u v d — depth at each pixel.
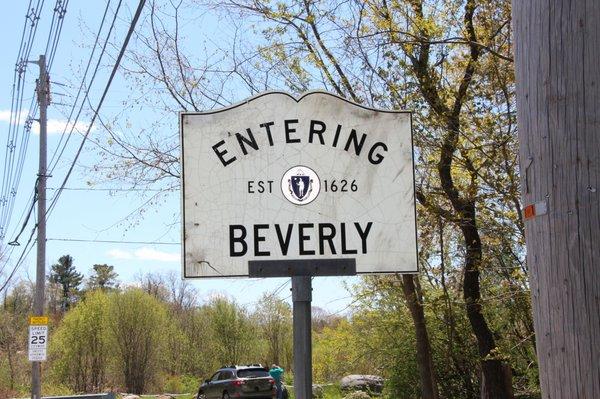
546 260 2.75
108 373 45.84
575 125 2.71
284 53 11.70
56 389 38.97
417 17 10.40
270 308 34.94
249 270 5.05
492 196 10.48
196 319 51.31
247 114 5.24
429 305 12.46
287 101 5.27
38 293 21.16
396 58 10.41
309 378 5.00
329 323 24.25
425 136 10.42
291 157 5.21
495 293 12.27
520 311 12.01
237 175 5.16
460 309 14.24
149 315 46.56
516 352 12.96
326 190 5.19
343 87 11.30
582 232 2.65
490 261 11.31
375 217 5.17
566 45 2.74
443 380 17.75
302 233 5.13
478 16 10.70
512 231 10.70
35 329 20.39
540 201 2.78
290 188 5.17
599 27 2.71
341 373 25.11
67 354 44.91
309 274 5.07
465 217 10.96
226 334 48.06
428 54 10.65
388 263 5.12
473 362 17.05
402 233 5.16
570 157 2.70
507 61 10.38
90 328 45.50
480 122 10.16
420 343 13.02
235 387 26.17
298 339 5.05
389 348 19.55
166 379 47.81
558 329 2.69
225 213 5.12
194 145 5.18
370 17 10.70
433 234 12.11
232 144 5.20
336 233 5.13
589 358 2.60
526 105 2.88
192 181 5.14
